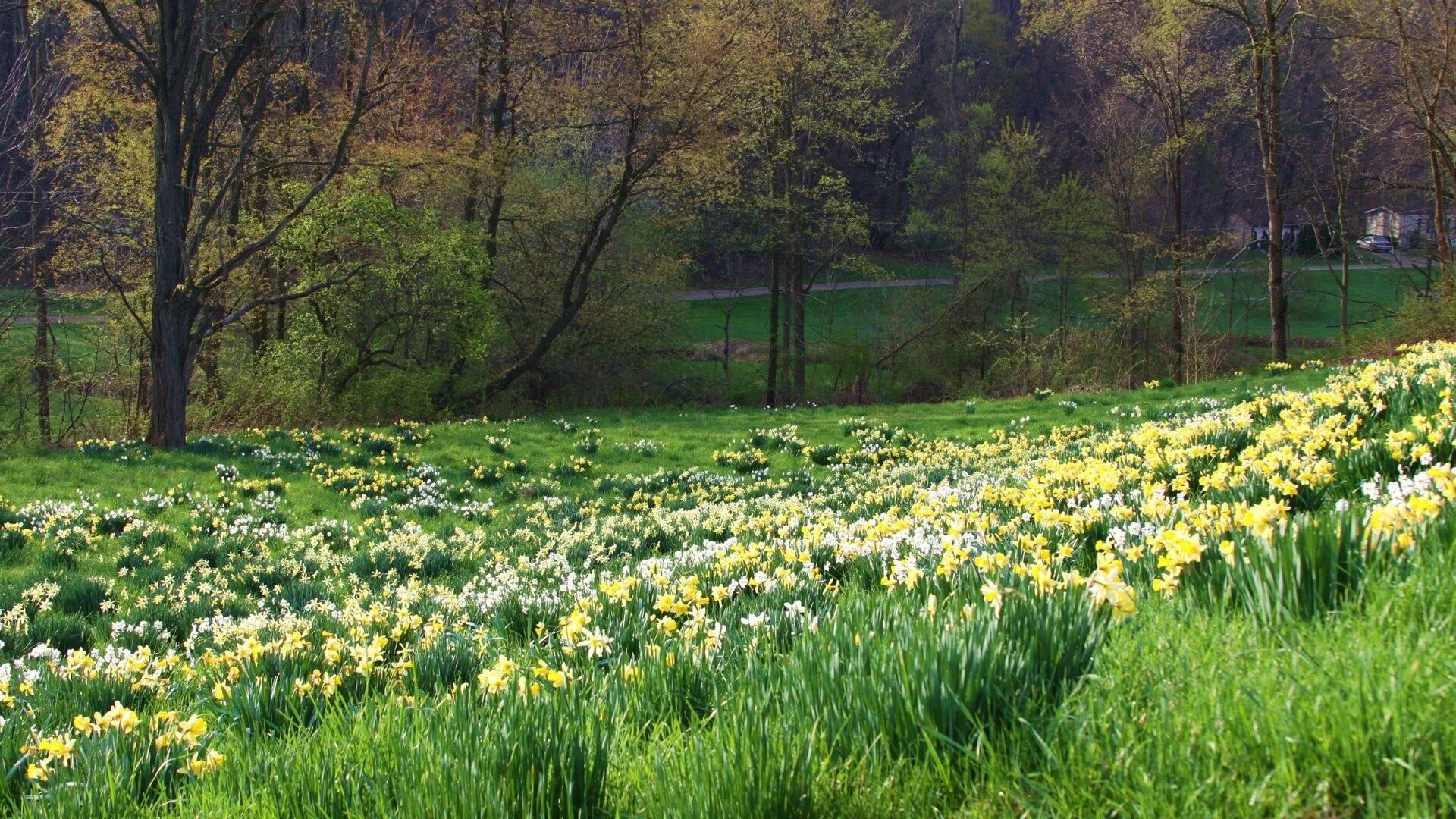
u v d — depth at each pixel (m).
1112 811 2.10
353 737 3.29
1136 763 2.19
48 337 30.98
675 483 17.66
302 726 3.70
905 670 2.70
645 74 32.44
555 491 17.72
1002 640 2.83
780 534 8.67
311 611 8.71
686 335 42.78
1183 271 38.16
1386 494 3.93
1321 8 30.75
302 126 28.14
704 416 27.73
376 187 30.12
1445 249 30.70
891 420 24.59
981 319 47.78
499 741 2.79
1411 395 8.15
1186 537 3.39
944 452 19.58
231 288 28.81
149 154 26.09
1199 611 3.13
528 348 38.34
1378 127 33.19
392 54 25.89
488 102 35.47
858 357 43.50
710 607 5.50
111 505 15.31
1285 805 1.95
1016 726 2.51
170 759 3.45
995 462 15.76
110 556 11.98
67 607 9.43
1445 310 26.44
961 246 51.09
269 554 12.11
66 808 2.99
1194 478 7.27
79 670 5.55
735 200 40.41
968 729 2.57
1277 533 3.15
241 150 22.72
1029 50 67.31
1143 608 3.39
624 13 31.92
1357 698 2.15
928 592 4.06
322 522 14.05
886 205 66.38
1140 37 36.53
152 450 19.88
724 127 37.06
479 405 34.69
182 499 16.00
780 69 36.66
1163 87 39.75
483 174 32.81
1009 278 48.41
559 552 11.20
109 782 3.12
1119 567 3.10
